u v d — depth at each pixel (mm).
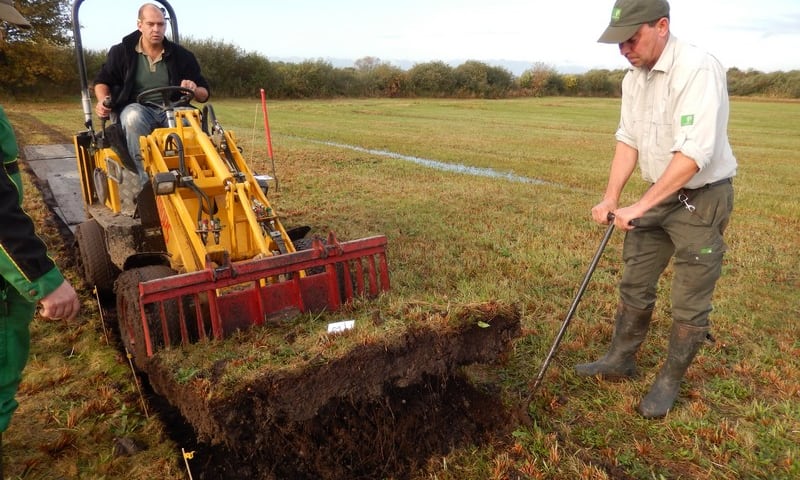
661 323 4965
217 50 42438
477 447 3400
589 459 3324
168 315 3426
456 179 11719
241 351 3271
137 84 5418
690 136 3033
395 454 3230
